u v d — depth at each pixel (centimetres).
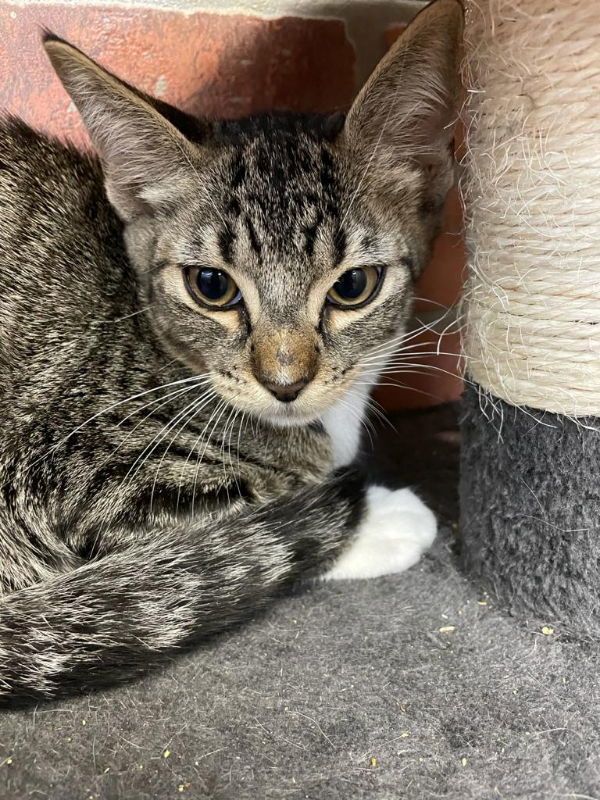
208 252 17
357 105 17
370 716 14
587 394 15
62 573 17
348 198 17
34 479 17
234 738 14
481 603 18
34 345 18
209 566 17
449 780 13
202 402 18
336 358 18
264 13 24
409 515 20
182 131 18
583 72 13
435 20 16
